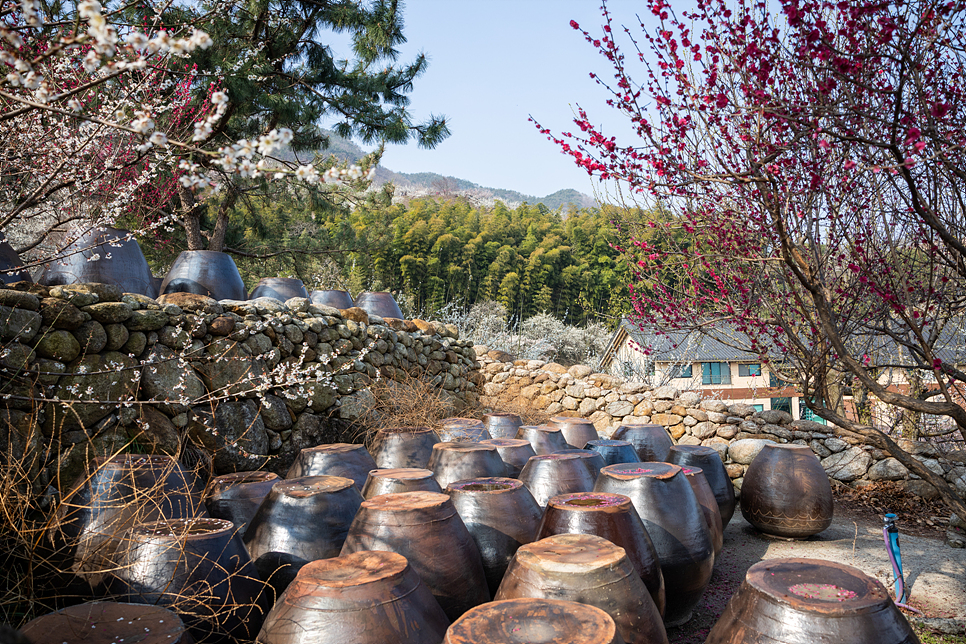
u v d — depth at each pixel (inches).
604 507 112.0
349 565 87.6
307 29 337.1
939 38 82.2
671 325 127.0
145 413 152.9
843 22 84.9
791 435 279.9
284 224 462.0
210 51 273.0
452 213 2180.1
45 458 122.7
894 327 117.5
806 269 100.3
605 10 93.4
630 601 86.0
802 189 95.4
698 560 131.4
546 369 356.8
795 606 77.4
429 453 181.9
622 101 95.6
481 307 1002.1
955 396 126.4
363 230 480.4
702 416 300.8
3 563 101.0
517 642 68.1
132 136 114.7
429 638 82.0
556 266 1657.2
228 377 178.7
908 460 113.8
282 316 205.3
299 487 121.0
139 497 107.8
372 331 257.9
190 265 233.5
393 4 333.4
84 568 95.3
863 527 221.5
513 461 178.1
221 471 173.2
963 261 97.9
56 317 135.3
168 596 90.0
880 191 96.5
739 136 94.7
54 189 117.7
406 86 368.8
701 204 113.0
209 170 81.0
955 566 178.5
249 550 114.7
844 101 90.0
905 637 76.7
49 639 72.3
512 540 122.7
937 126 88.3
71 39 60.1
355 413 226.7
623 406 322.3
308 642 76.8
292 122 330.6
